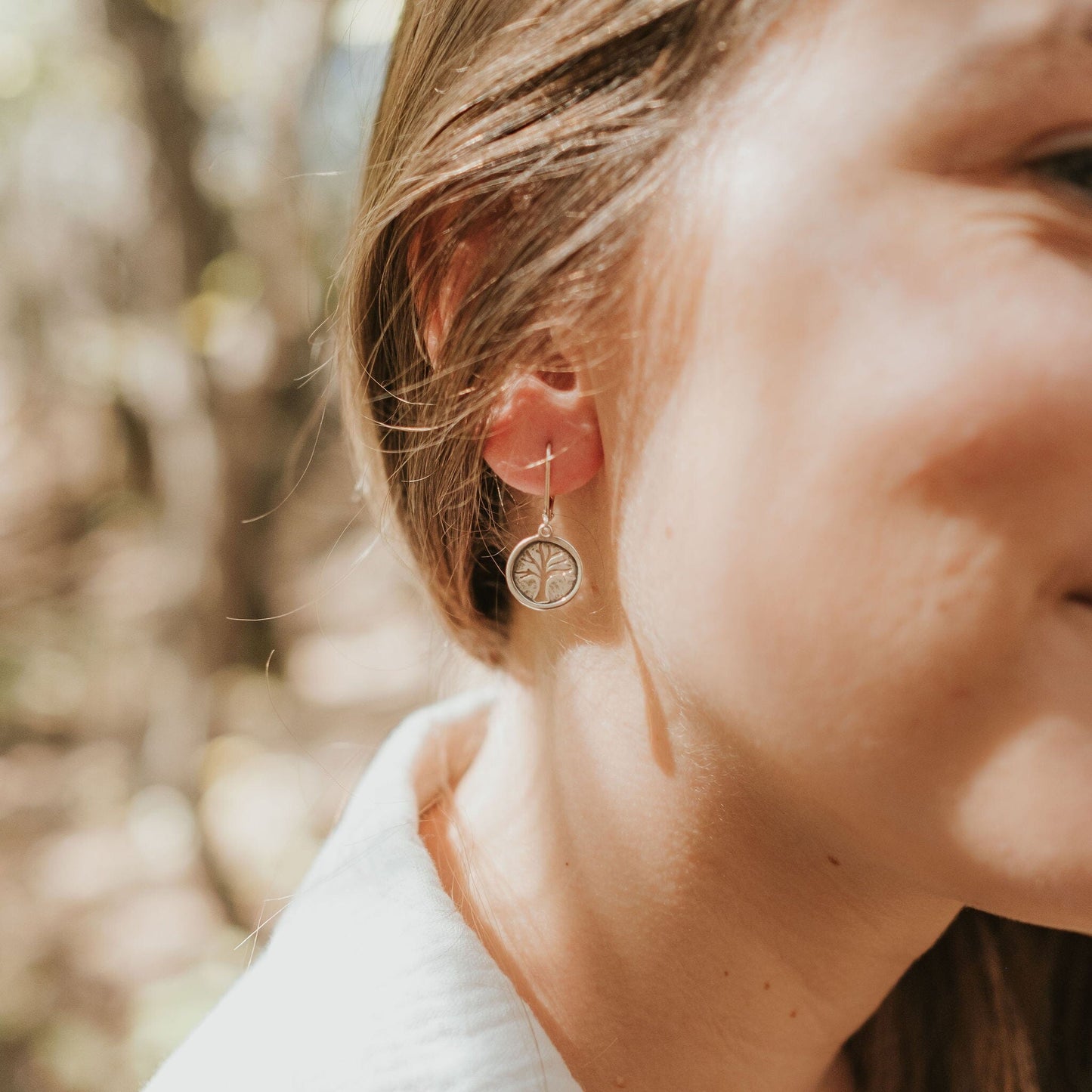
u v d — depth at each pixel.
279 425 1.79
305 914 0.33
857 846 0.28
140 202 1.64
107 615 2.44
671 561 0.28
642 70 0.28
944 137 0.26
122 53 1.55
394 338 0.34
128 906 1.63
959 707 0.26
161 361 1.71
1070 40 0.26
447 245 0.31
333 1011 0.31
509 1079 0.30
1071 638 0.25
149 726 1.91
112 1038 1.41
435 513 0.34
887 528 0.26
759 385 0.27
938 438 0.25
